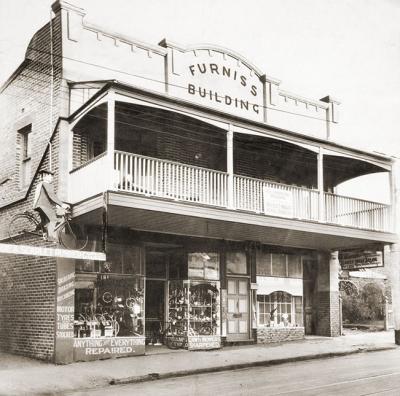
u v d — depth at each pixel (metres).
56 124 13.45
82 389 9.93
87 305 13.27
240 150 17.17
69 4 13.79
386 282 22.86
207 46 16.33
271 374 11.30
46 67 14.10
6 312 14.04
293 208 15.23
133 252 14.21
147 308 15.64
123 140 14.71
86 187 12.47
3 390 9.55
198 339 15.16
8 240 14.49
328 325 19.02
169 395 9.06
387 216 17.47
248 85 17.33
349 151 16.64
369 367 12.20
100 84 13.12
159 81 15.20
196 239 15.70
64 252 11.60
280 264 17.72
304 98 18.84
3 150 15.12
